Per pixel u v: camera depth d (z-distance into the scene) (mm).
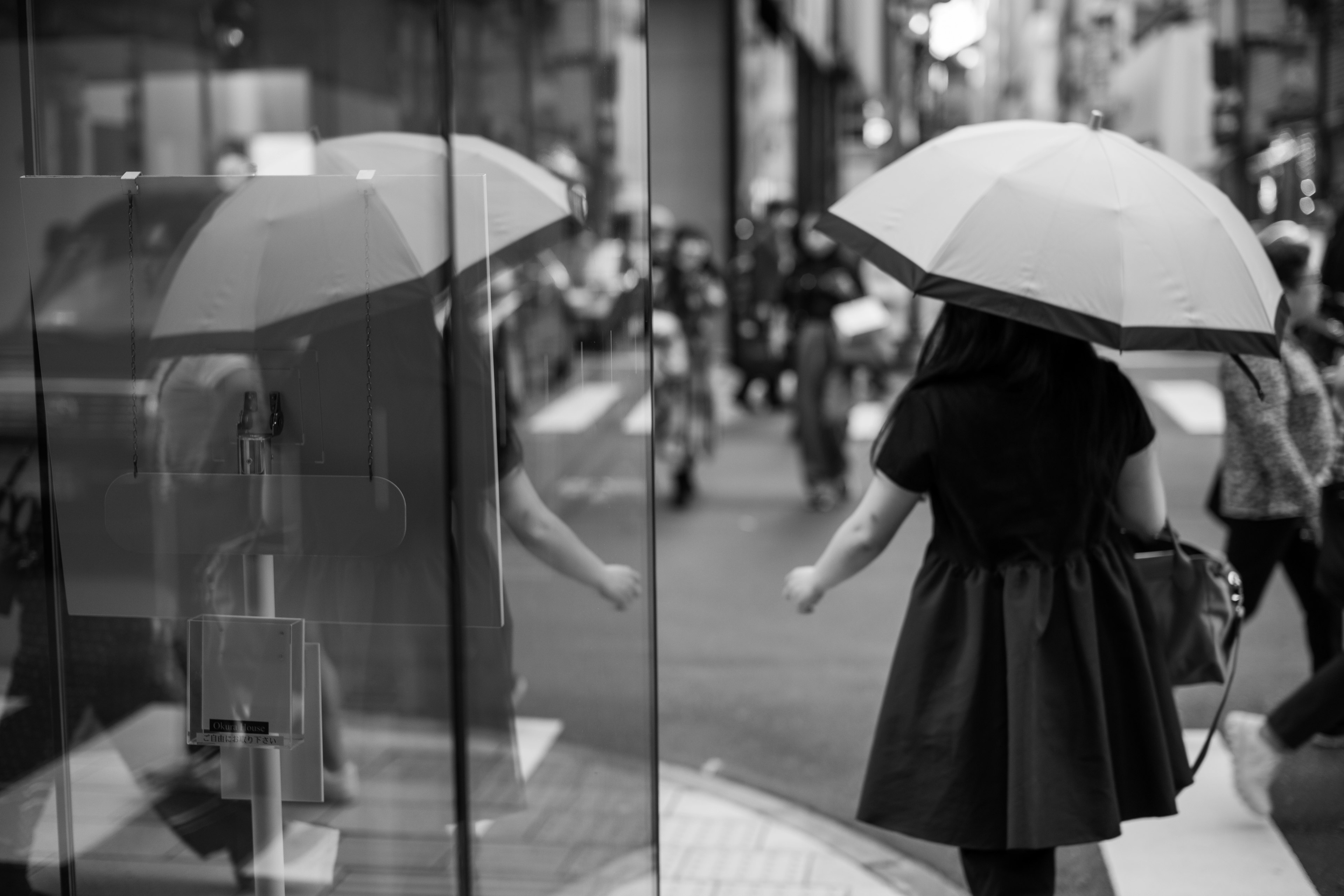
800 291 10203
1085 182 2971
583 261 4012
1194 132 18219
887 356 15062
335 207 2738
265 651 2828
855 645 6594
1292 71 14047
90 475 2840
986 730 2902
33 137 3059
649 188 2977
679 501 10383
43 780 2973
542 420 3863
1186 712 5363
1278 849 4117
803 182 30391
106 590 2867
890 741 2971
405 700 2885
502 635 3049
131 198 2771
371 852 2943
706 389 11555
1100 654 2979
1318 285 5555
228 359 2785
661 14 20703
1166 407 14328
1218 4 16453
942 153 3115
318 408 2779
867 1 36969
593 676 3371
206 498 2818
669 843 4285
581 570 3266
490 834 3045
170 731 2926
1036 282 2859
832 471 10133
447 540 2803
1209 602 3422
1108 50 26922
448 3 2766
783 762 5062
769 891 3918
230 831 2947
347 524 2797
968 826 2889
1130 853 4125
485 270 2801
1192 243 2959
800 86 30109
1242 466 4977
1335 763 4727
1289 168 14078
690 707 5699
